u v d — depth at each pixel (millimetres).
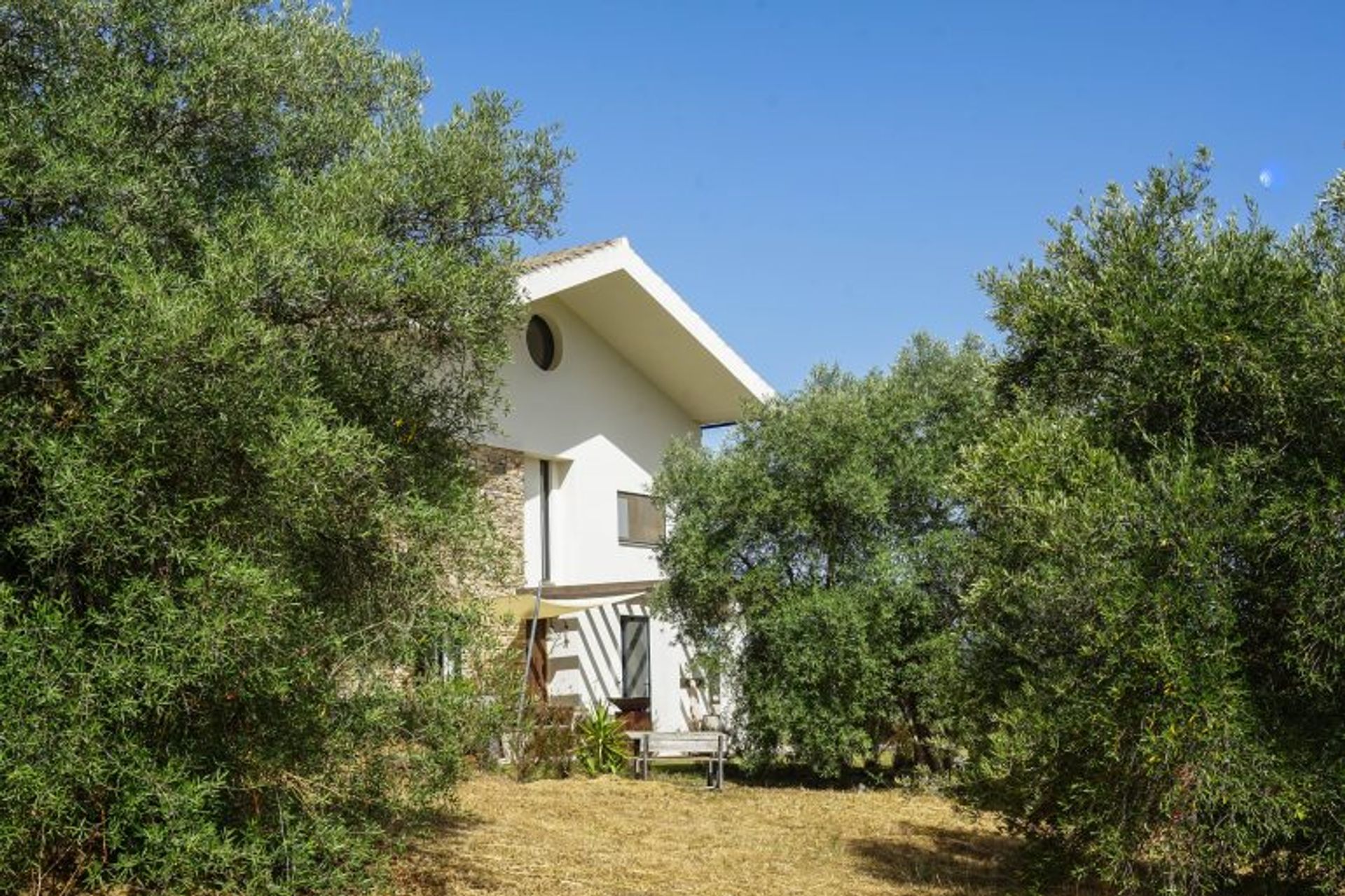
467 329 7707
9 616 5875
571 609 17297
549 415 20125
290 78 7688
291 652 6594
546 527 20422
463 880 8648
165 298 5934
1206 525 6617
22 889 6309
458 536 7906
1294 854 7277
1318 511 6445
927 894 9070
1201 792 6391
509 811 12047
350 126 8125
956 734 10359
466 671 12008
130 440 5898
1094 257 8070
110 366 5762
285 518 6430
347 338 7500
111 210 6328
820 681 15477
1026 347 8383
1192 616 6539
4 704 5527
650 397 22719
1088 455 7109
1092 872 8680
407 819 8938
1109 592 6637
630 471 21906
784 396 16812
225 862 6258
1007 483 7480
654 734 16172
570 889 8656
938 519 16078
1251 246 7336
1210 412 7297
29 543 5883
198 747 6617
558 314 20562
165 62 7098
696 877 9453
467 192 8141
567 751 15945
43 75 6691
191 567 6008
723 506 16469
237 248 6613
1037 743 7172
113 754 6012
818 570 16219
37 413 6066
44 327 5977
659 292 20453
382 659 7676
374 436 7617
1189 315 7008
